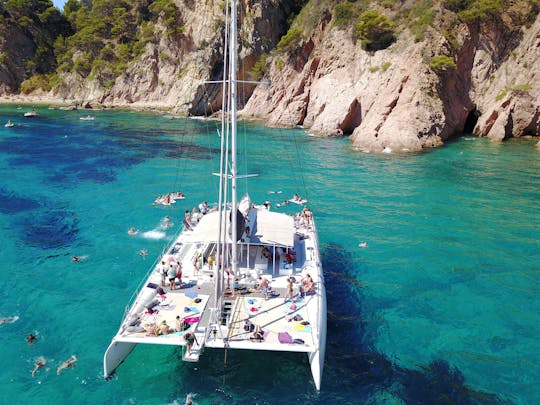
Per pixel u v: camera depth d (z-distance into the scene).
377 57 60.50
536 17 58.78
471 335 16.22
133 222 27.28
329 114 61.94
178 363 14.07
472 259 22.70
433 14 58.50
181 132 64.19
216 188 35.28
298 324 13.75
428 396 13.02
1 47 122.06
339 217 28.77
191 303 14.78
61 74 120.25
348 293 19.14
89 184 35.69
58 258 22.09
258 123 73.62
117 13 118.50
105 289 19.17
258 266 16.92
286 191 34.62
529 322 17.14
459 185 36.00
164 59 104.12
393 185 36.09
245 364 14.04
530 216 29.02
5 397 12.59
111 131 64.25
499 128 54.88
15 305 17.75
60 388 12.99
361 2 68.62
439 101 53.66
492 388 13.44
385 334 16.16
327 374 13.81
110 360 12.88
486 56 60.06
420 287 19.78
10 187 34.22
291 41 77.12
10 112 88.12
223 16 94.62
